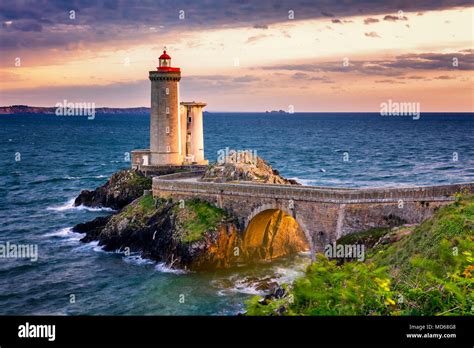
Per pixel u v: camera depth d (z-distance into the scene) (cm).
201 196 8638
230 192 8281
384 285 2794
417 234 5344
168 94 11062
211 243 7862
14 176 17925
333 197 6969
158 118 11188
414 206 6531
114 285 7306
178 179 9862
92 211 11938
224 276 7556
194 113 11819
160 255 8250
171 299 6756
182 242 7894
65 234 10050
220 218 8156
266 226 8456
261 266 7962
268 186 7775
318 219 7150
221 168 9469
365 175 17075
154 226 8631
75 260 8406
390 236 6066
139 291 7056
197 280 7412
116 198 11756
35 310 6500
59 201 13375
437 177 16162
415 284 3098
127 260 8369
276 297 5988
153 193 9400
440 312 2716
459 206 5406
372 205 6750
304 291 2866
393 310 2800
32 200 13550
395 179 16012
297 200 7381
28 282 7475
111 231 9119
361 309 2758
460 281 2838
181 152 11819
